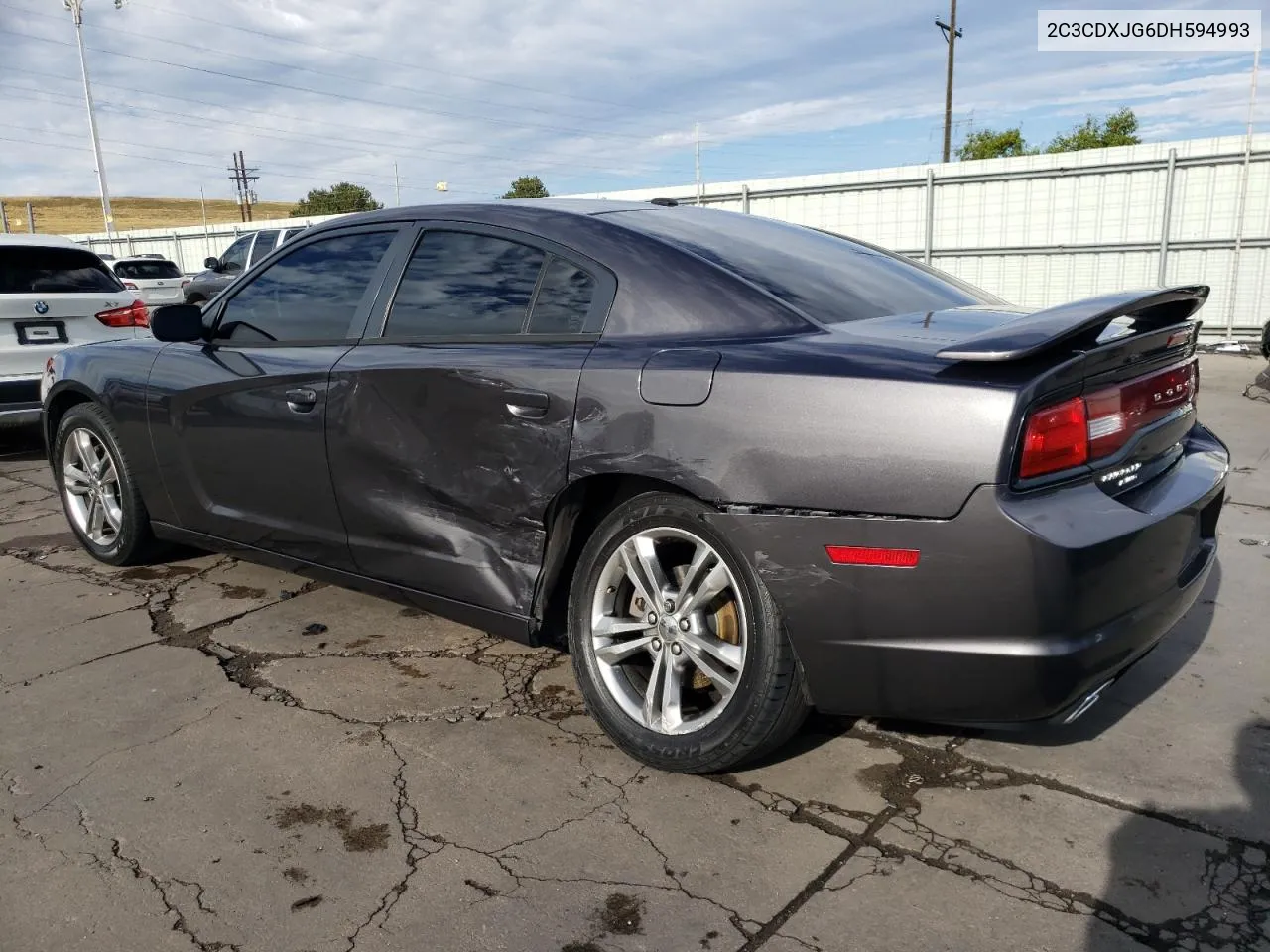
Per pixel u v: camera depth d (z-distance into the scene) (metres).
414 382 2.81
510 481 2.62
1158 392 2.36
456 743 2.64
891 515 2.02
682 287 2.50
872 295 2.70
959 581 1.97
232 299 3.60
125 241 28.48
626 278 2.57
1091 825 2.20
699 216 3.08
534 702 2.88
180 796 2.40
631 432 2.35
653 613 2.45
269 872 2.10
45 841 2.23
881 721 2.71
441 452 2.77
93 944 1.89
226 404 3.39
